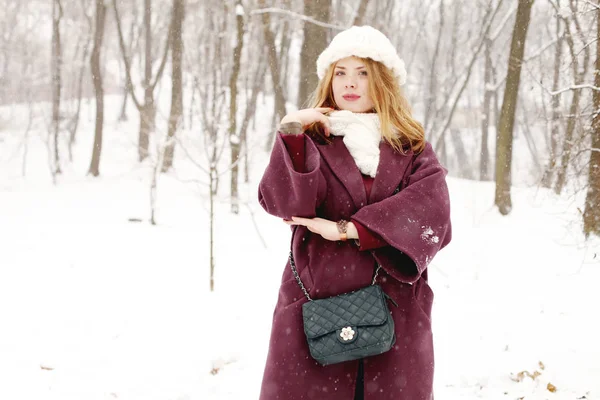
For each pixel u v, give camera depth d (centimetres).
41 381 355
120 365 382
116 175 1861
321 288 185
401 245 169
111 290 579
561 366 369
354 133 190
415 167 192
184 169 1741
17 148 2222
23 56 2966
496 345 414
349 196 186
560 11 697
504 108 1130
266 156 1917
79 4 2739
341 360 171
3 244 817
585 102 652
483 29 2070
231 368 378
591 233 627
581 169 625
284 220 188
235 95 1165
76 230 958
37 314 492
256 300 548
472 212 1127
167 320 479
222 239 906
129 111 3186
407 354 181
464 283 630
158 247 827
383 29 1892
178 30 1725
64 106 3038
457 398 329
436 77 2222
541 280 630
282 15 1446
